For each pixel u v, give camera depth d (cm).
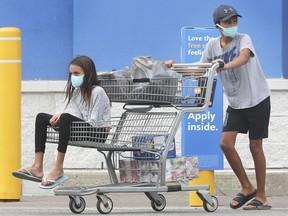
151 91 2092
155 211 2194
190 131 2295
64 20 2909
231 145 2253
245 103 2216
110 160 2175
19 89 2492
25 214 2114
